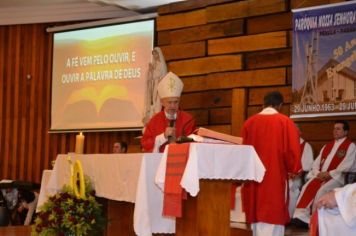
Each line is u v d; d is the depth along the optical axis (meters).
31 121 10.52
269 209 4.76
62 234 4.62
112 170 4.42
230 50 8.29
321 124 7.29
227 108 8.27
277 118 4.84
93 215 4.67
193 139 3.90
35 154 10.48
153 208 4.07
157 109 8.13
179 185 3.73
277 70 7.79
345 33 7.16
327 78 7.26
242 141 4.40
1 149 10.62
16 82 10.64
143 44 9.39
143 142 5.04
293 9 7.57
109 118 9.68
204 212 3.88
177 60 8.91
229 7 8.34
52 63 10.27
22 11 10.54
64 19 10.38
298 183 6.81
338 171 6.59
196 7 8.73
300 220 6.68
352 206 3.09
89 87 9.91
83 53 9.99
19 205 8.55
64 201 4.64
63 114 10.12
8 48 10.70
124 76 9.58
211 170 3.75
